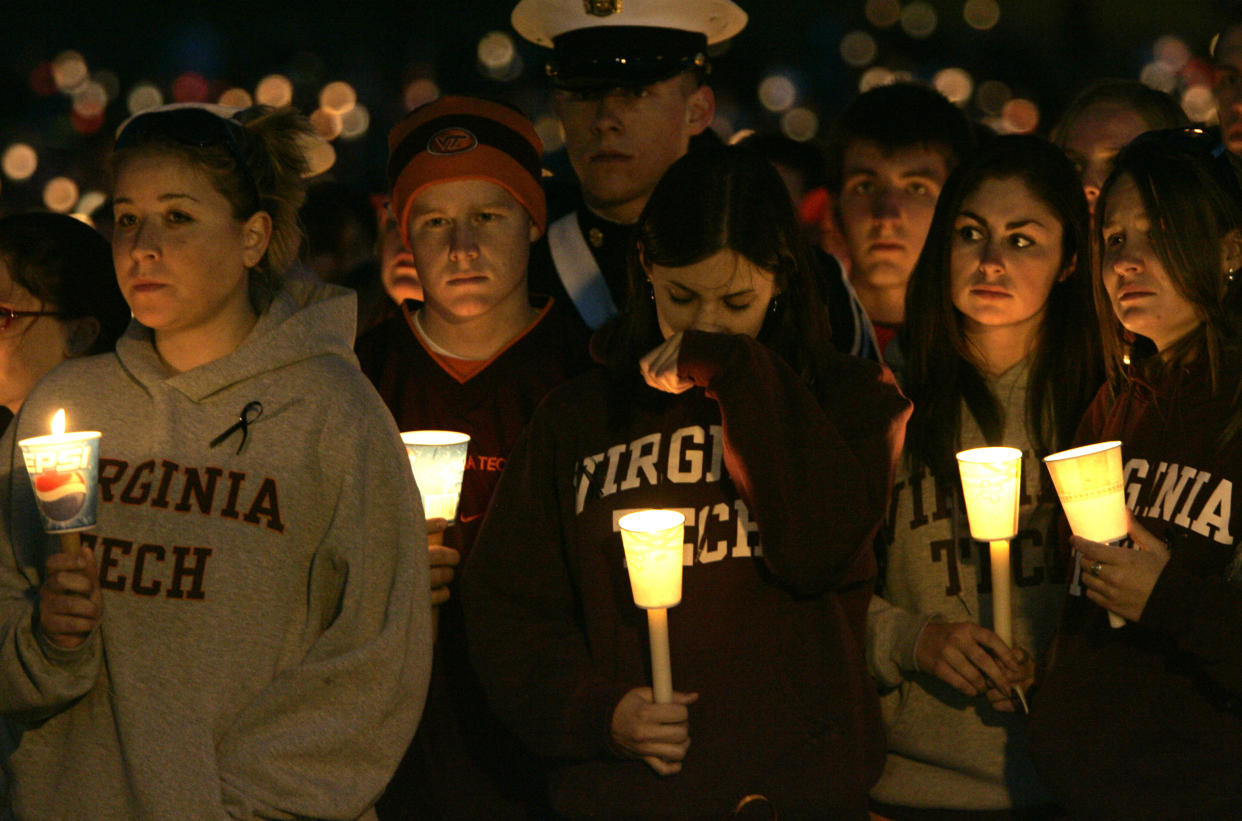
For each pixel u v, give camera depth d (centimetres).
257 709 989
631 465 1159
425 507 1212
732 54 4516
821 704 1088
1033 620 1249
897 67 4838
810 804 1066
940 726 1248
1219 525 1057
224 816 966
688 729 1084
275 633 1023
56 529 935
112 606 1001
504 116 1361
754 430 1033
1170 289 1123
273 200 1110
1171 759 1058
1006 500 1147
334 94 4309
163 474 1026
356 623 1025
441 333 1383
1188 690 1065
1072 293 1277
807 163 2209
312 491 1048
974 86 4694
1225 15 4903
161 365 1088
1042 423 1274
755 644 1103
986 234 1261
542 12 1592
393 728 1023
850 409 1134
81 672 982
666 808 1080
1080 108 1725
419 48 5025
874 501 1099
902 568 1284
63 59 4906
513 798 1305
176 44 4991
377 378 1396
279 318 1095
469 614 1193
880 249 1770
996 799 1228
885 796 1279
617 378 1189
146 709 985
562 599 1202
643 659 1134
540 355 1385
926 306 1302
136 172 1040
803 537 1056
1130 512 1122
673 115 1580
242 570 1012
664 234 1125
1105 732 1088
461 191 1326
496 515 1206
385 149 4300
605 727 1081
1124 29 4975
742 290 1123
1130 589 1047
